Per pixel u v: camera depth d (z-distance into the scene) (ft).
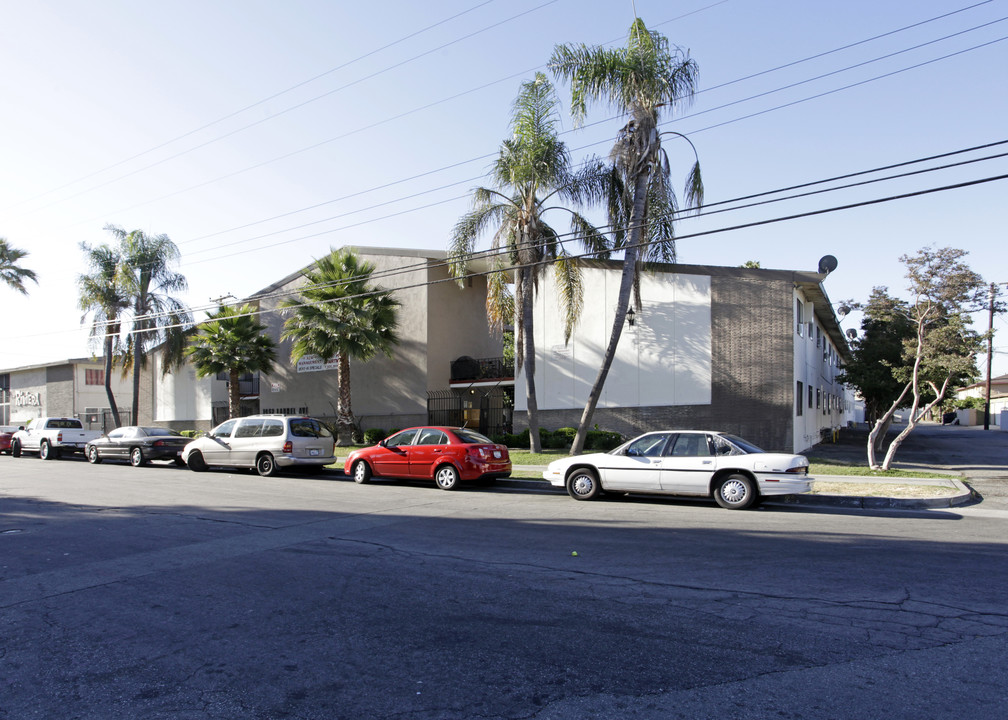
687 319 76.07
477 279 103.14
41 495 49.57
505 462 54.08
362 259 100.58
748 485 40.55
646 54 62.34
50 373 152.25
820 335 101.81
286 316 110.11
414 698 14.75
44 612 21.59
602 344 79.87
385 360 98.58
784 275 73.56
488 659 16.87
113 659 17.44
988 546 29.09
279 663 16.88
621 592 22.52
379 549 29.76
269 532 33.94
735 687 15.01
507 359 101.04
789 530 33.22
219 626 19.80
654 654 17.02
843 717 13.55
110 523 37.19
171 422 128.36
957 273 53.31
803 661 16.43
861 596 21.62
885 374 90.43
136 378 117.39
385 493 50.34
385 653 17.40
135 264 116.37
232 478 62.03
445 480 52.60
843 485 48.65
